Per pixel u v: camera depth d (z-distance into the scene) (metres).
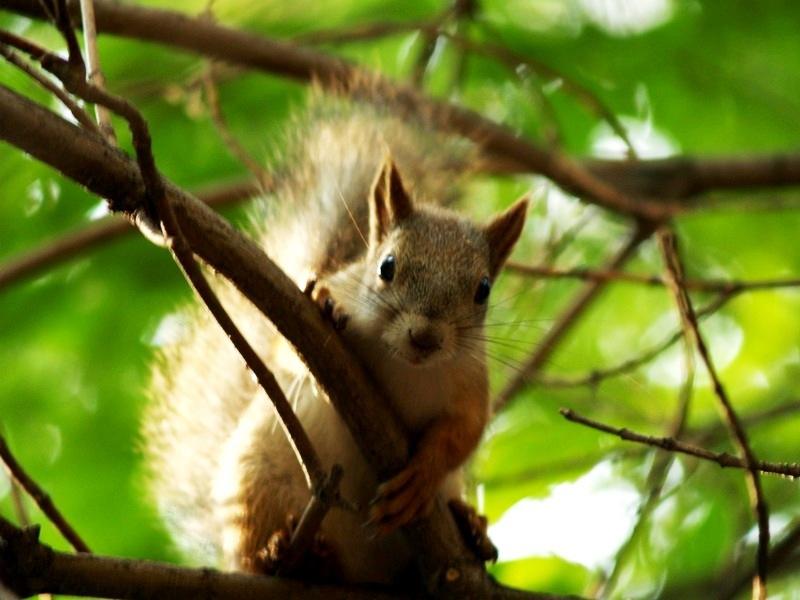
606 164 15.31
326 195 11.19
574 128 15.57
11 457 9.07
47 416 13.93
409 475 9.20
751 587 13.40
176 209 7.93
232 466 10.20
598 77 15.17
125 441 13.75
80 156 7.68
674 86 15.24
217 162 14.68
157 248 14.35
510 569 13.75
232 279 8.21
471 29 15.04
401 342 9.45
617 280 12.88
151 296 14.26
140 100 13.76
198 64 14.73
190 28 12.43
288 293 8.35
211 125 14.60
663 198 15.16
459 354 9.76
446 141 13.09
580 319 14.44
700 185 15.20
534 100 14.00
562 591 13.68
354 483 10.17
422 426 9.92
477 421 9.92
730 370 15.65
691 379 11.64
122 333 14.14
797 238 15.84
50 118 7.59
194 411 11.15
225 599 9.01
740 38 15.02
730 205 14.41
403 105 13.09
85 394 13.99
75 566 8.35
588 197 14.06
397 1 15.34
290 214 11.06
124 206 7.90
